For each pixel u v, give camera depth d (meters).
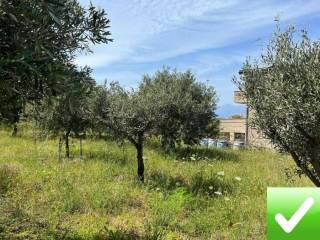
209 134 21.55
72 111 4.61
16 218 7.48
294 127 5.22
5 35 3.93
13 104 4.46
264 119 5.61
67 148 15.72
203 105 19.45
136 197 9.48
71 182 10.46
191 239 7.17
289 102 4.90
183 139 19.61
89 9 4.66
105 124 12.37
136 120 11.54
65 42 4.47
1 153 16.23
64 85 4.27
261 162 15.37
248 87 5.86
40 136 19.28
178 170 12.95
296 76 4.93
